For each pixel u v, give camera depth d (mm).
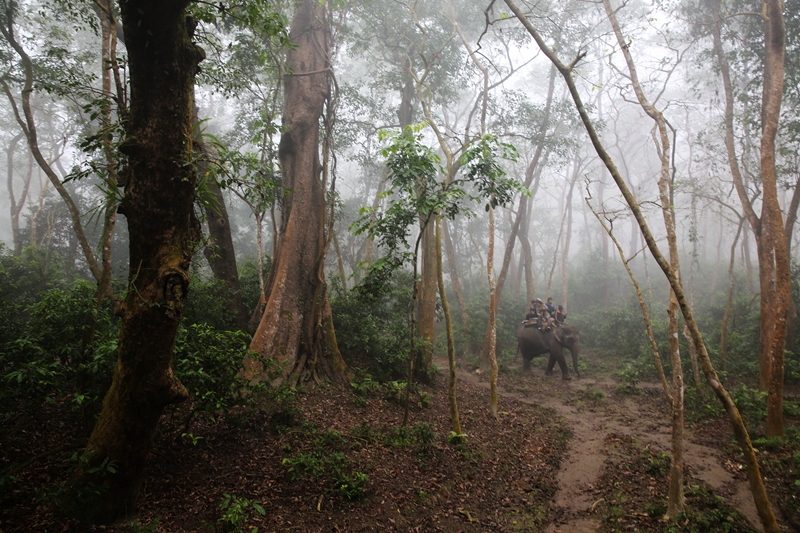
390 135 7172
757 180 14250
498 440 8617
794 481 6414
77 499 4254
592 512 6148
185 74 4285
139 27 3906
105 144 4754
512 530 5664
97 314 6012
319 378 10367
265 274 12641
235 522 4457
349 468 6391
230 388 6305
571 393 12758
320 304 10797
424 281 13281
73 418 5895
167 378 4309
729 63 14508
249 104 15188
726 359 12938
